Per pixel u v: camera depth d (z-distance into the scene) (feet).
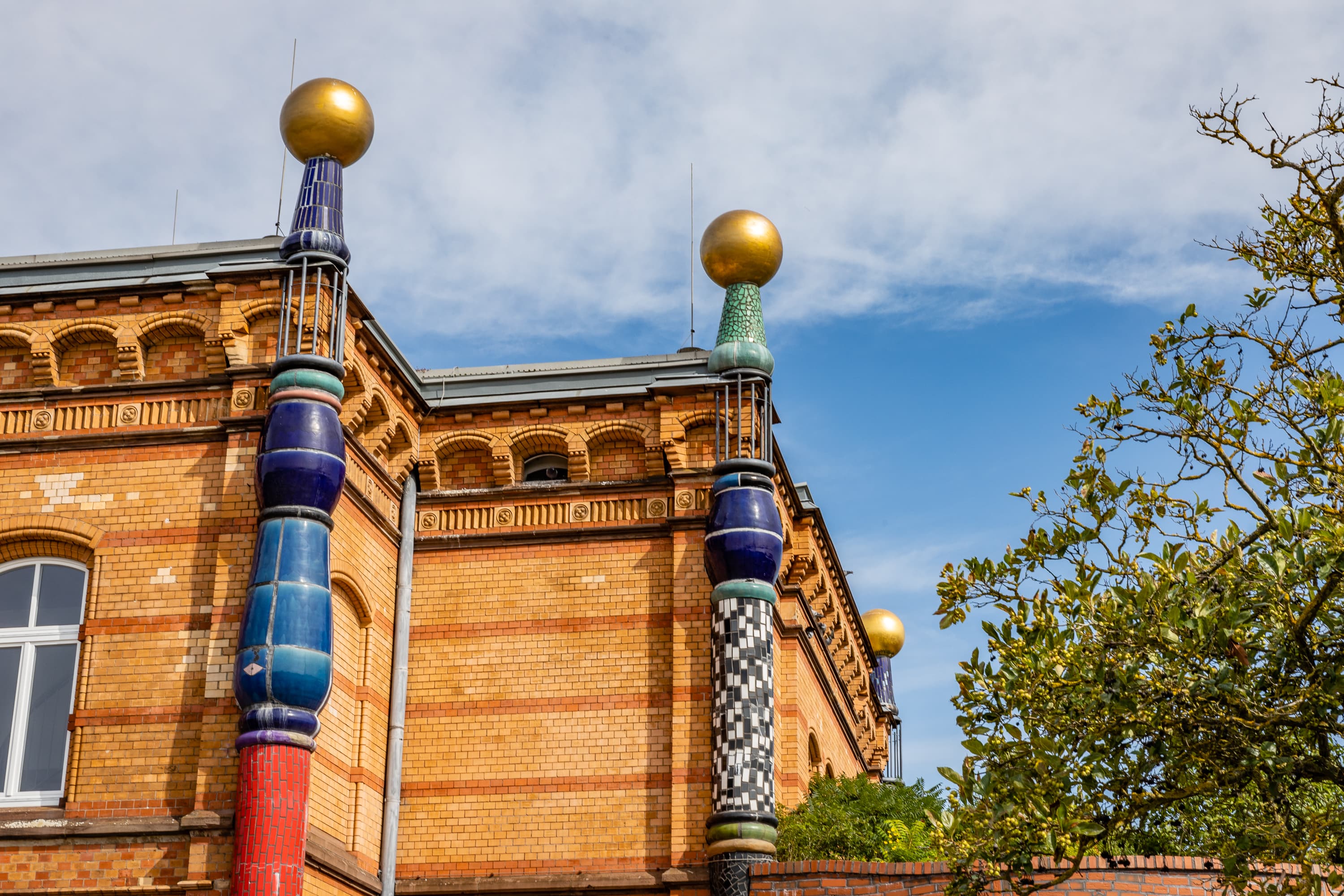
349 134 65.46
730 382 69.87
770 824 63.10
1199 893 52.85
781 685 71.15
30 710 61.21
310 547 59.00
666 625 68.80
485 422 73.20
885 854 62.34
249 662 56.95
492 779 67.72
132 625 60.34
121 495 62.39
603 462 72.59
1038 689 38.63
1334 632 37.52
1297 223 39.70
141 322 64.80
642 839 65.77
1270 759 36.83
